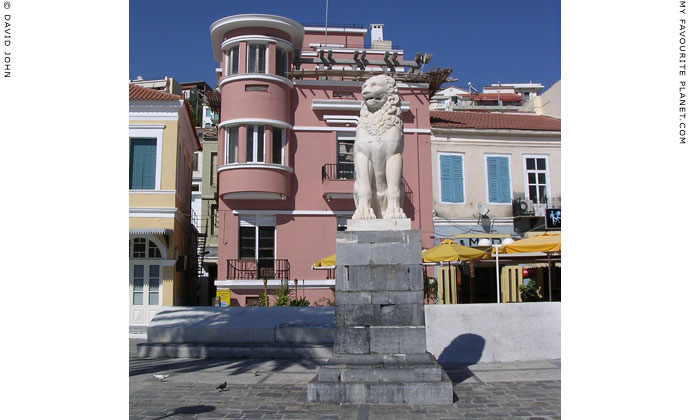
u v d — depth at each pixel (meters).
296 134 20.06
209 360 9.39
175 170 18.39
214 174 28.89
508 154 21.58
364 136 7.30
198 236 24.56
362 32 26.53
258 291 18.69
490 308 9.79
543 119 23.98
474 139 21.42
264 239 19.55
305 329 10.11
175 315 10.89
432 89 21.72
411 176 20.28
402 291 6.53
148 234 17.98
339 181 19.28
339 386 6.15
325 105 20.05
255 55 19.73
